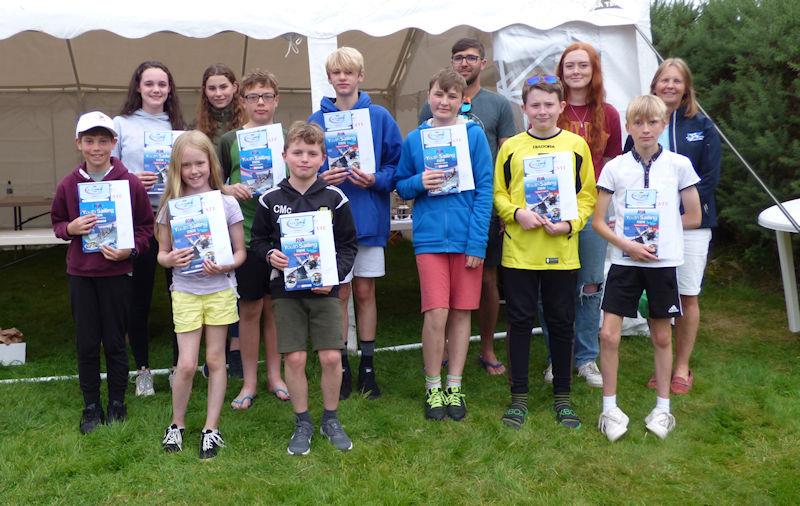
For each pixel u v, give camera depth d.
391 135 3.81
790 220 4.00
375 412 3.58
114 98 9.24
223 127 3.96
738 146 5.92
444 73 3.43
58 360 4.68
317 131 3.07
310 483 2.85
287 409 3.62
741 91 5.95
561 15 4.61
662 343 3.30
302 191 3.13
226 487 2.84
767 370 4.12
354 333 4.63
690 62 6.51
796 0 5.60
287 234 3.01
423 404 3.71
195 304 3.15
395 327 5.54
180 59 8.39
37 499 2.75
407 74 8.76
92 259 3.25
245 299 3.61
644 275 3.25
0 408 3.63
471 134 3.47
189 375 3.13
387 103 9.53
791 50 5.47
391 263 8.38
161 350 4.95
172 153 3.16
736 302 5.74
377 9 4.39
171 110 3.94
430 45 7.52
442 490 2.81
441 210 3.45
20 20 3.97
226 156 3.70
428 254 3.49
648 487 2.85
